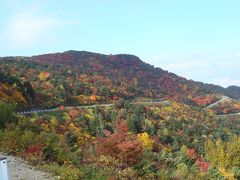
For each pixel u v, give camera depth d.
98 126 81.81
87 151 22.19
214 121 148.00
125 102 125.94
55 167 16.89
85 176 16.41
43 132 21.80
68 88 151.88
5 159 10.19
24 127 22.58
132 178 18.20
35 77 167.12
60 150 18.95
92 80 198.38
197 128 113.19
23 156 17.97
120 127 88.75
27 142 19.14
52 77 175.12
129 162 21.42
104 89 164.25
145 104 164.12
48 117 76.12
